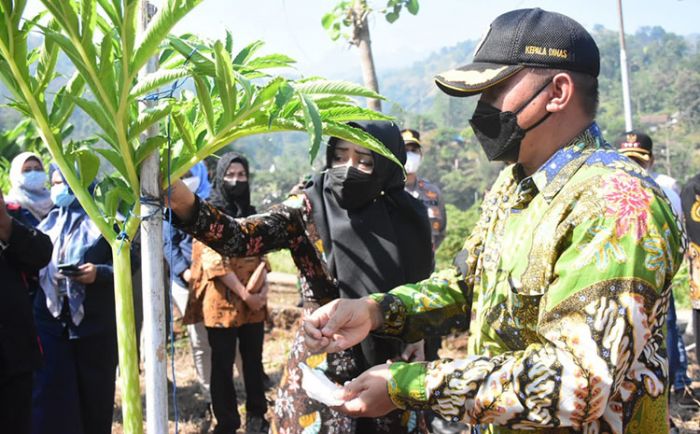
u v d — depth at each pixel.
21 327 3.16
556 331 1.50
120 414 5.45
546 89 1.68
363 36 5.35
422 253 2.96
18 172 4.48
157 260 1.93
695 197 4.78
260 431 4.98
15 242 3.18
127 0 1.70
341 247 2.77
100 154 1.93
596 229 1.52
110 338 3.98
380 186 2.82
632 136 5.40
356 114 2.02
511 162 1.81
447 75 1.74
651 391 1.62
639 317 1.46
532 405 1.48
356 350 2.72
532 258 1.64
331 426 2.64
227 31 1.97
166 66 2.02
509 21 1.73
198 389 6.09
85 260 3.88
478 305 1.85
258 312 4.89
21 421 3.17
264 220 2.65
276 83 1.80
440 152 82.31
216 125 2.00
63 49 1.77
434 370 1.60
